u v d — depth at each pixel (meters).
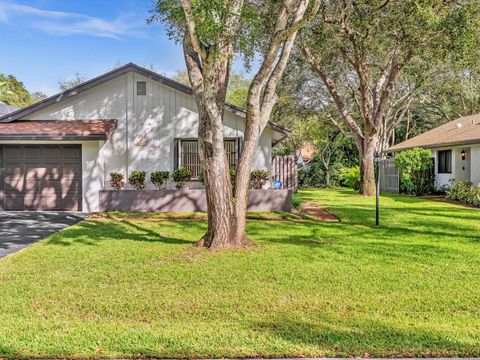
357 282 5.81
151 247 8.20
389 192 25.05
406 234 9.79
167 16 8.09
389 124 30.75
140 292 5.38
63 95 14.83
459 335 3.99
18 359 3.53
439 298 5.16
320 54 17.91
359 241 8.89
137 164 15.08
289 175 23.47
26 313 4.65
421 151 21.55
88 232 10.08
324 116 28.64
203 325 4.28
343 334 4.02
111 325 4.27
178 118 15.04
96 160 14.34
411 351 3.65
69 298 5.15
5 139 13.52
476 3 13.45
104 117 15.12
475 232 10.07
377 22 14.73
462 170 20.36
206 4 6.79
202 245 8.16
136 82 15.05
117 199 14.11
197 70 8.13
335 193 24.08
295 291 5.42
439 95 29.81
